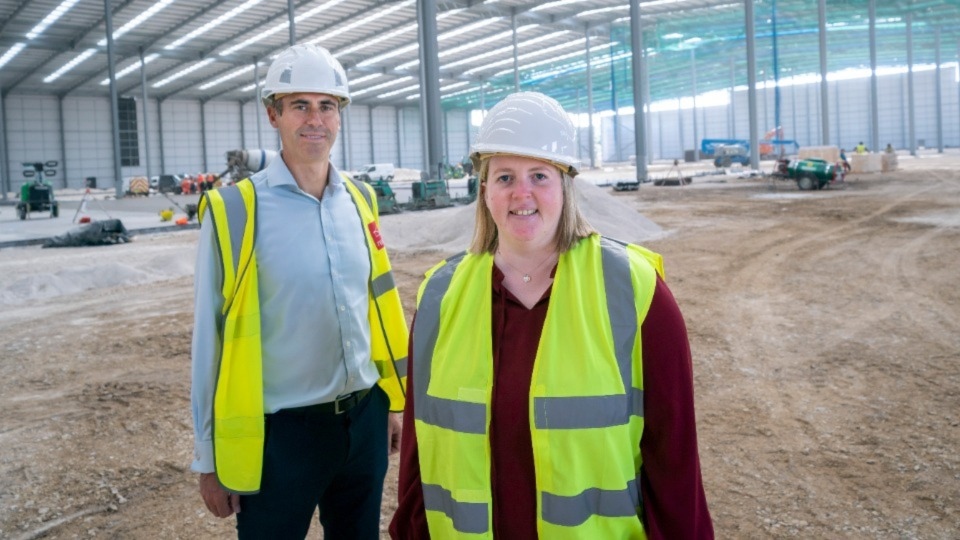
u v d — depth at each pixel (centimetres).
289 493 203
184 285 1118
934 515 329
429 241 1465
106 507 372
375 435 224
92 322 856
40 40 3806
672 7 4419
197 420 197
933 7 4725
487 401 147
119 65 4534
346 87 214
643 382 145
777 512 339
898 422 443
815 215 1627
